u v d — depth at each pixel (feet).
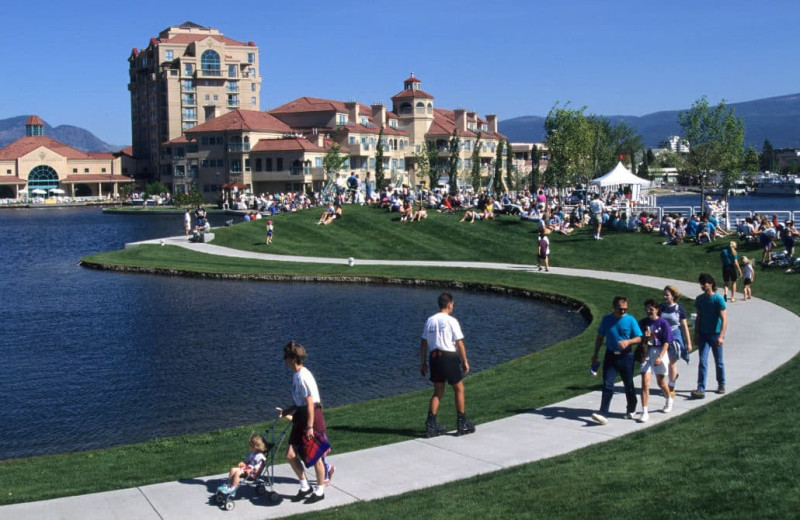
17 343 90.94
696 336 55.01
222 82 533.55
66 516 36.60
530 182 493.36
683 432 45.19
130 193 532.73
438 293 126.11
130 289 133.80
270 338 91.91
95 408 65.46
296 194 350.84
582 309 104.88
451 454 44.04
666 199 582.76
